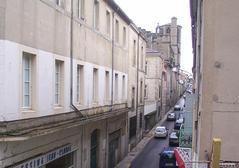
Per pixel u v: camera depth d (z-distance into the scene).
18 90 13.10
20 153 13.23
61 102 17.45
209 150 11.22
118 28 29.44
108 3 25.36
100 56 23.95
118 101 29.67
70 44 18.23
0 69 12.22
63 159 18.23
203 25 11.52
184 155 14.64
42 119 15.06
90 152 22.50
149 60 59.12
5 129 12.26
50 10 15.74
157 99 60.41
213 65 11.30
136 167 29.95
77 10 19.25
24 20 13.50
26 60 14.26
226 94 11.25
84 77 20.62
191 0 18.05
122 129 32.56
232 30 11.26
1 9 12.16
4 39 12.26
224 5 11.30
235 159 11.07
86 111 20.98
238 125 11.18
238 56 11.23
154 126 56.25
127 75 33.56
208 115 11.29
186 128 29.64
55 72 16.84
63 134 17.45
